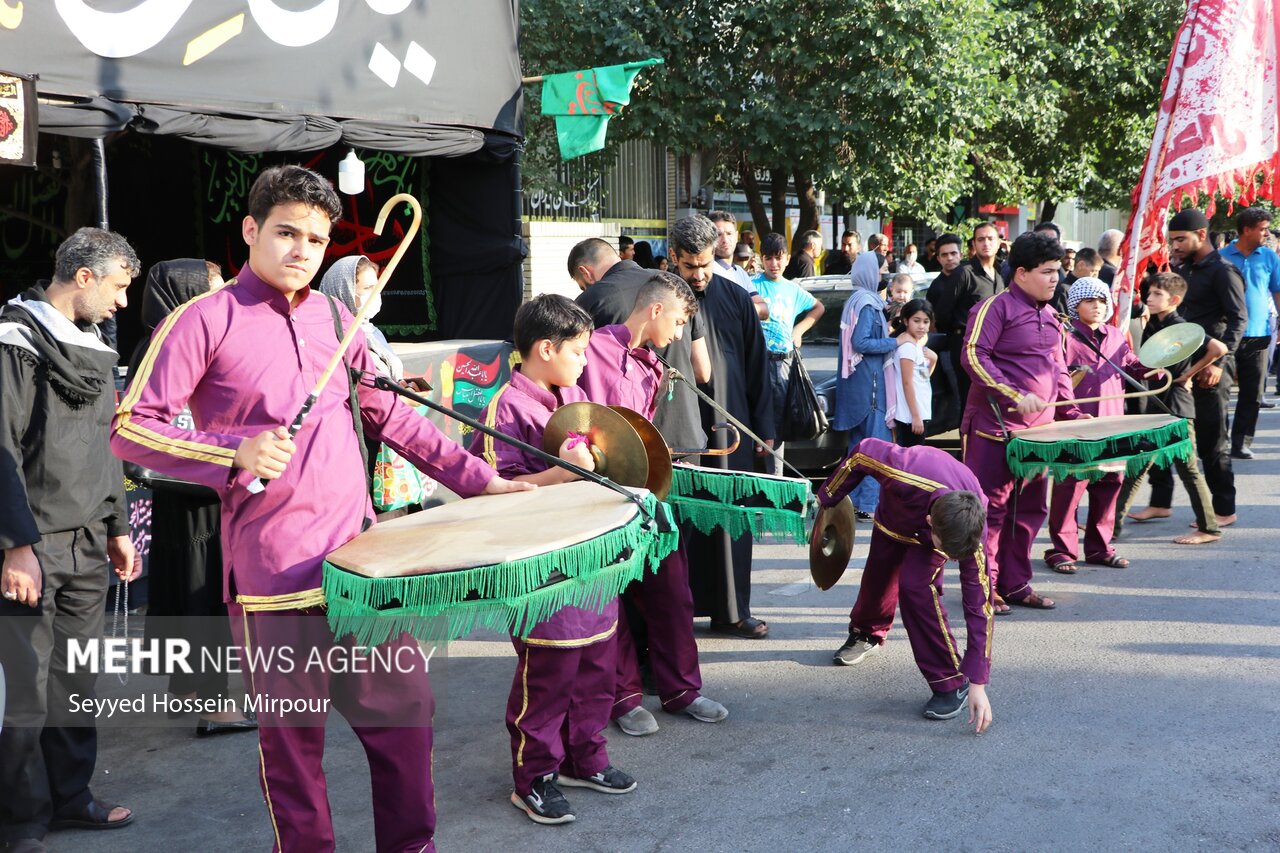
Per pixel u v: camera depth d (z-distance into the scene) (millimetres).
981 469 5555
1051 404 5336
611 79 8086
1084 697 4480
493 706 4613
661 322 4094
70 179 10078
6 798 3281
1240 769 3795
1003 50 15039
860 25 12570
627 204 15109
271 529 2633
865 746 4102
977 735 4160
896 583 4840
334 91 6609
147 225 10828
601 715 3762
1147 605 5660
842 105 13312
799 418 6141
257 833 3551
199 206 10867
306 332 2734
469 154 8039
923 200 14180
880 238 14219
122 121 5457
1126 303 7754
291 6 6344
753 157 13719
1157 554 6652
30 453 3289
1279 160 7906
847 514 4645
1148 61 17156
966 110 13375
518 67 8078
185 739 4320
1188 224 7367
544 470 3549
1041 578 6234
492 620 2508
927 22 12797
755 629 5367
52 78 5254
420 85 7172
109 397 3525
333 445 2719
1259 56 7727
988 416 5539
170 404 2564
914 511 4309
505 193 8367
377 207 9172
